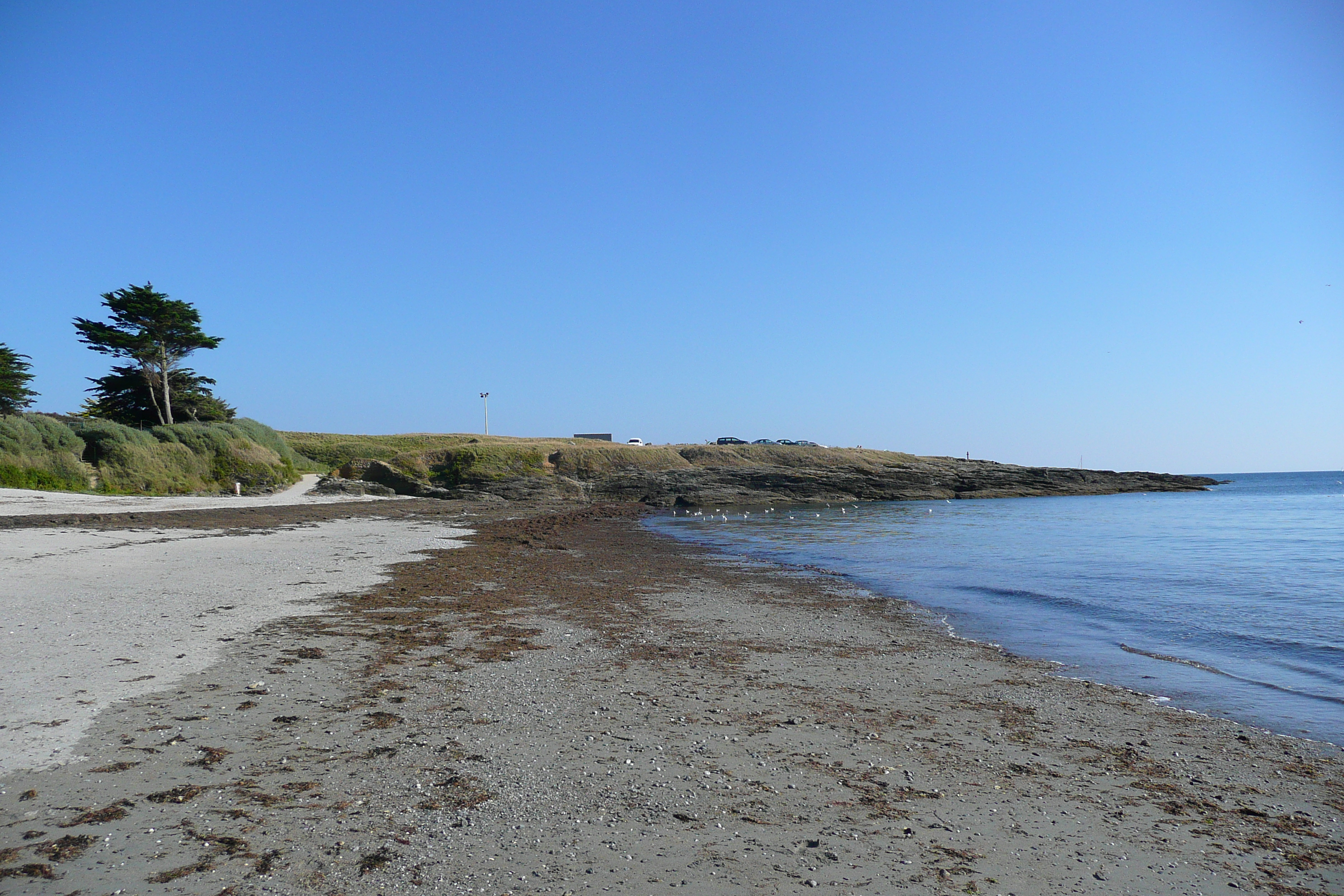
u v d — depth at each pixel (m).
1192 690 10.78
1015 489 89.00
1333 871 5.71
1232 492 103.19
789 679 10.90
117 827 5.63
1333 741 8.73
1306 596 19.19
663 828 5.98
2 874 4.91
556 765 7.22
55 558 20.02
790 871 5.36
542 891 4.96
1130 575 23.22
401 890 4.91
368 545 28.16
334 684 9.68
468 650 11.93
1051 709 9.76
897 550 31.38
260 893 4.82
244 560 21.75
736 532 41.09
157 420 60.59
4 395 57.78
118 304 57.19
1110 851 5.91
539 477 72.62
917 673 11.47
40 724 7.77
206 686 9.30
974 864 5.61
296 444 82.62
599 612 15.92
